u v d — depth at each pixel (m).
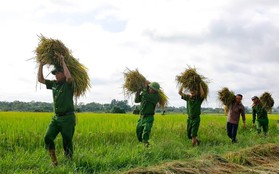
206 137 13.52
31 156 7.87
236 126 13.41
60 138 10.26
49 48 7.71
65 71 7.51
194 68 12.16
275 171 8.03
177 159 8.92
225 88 13.83
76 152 8.48
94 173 7.03
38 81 7.73
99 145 10.42
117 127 13.76
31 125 12.82
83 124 14.36
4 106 65.69
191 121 11.95
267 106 16.72
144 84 11.05
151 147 9.42
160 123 16.84
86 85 7.97
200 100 11.91
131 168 7.46
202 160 8.00
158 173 6.82
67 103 7.62
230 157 9.07
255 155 9.73
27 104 68.88
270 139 14.70
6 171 6.85
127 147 9.65
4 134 10.36
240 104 13.60
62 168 6.94
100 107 69.50
